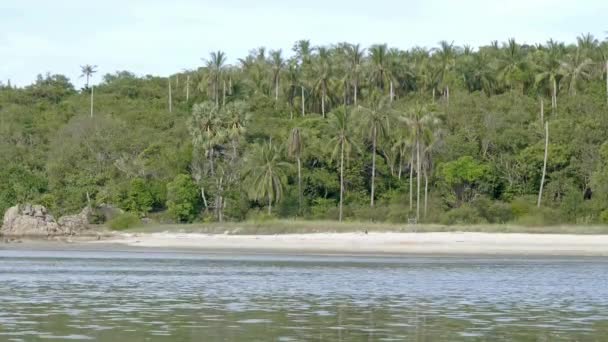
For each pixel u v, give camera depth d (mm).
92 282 38438
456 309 28703
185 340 21781
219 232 75625
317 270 46000
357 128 94375
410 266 48969
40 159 106500
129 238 75375
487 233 69875
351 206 91875
